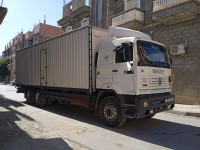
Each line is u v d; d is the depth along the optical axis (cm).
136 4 1553
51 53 963
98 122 711
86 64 718
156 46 667
